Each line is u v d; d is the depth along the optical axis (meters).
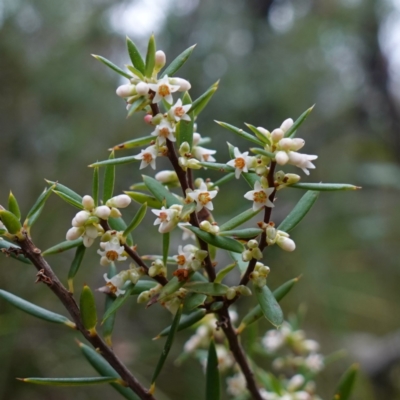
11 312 0.26
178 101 0.10
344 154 0.40
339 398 0.13
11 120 0.35
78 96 0.36
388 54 0.37
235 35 0.38
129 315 0.30
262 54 0.37
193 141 0.11
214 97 0.35
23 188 0.34
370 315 0.33
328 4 0.39
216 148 0.34
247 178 0.11
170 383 0.27
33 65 0.36
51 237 0.29
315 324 0.32
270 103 0.36
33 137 0.35
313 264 0.33
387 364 0.27
